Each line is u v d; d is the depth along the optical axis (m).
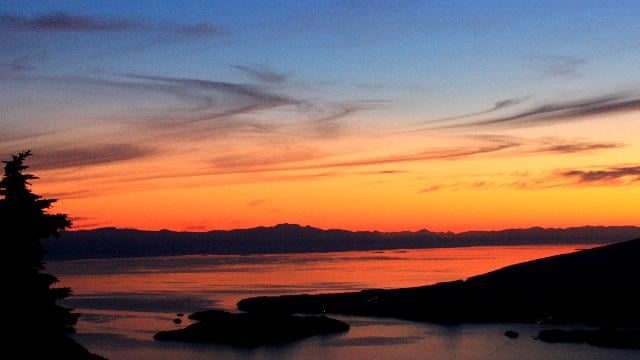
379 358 68.00
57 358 27.97
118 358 68.38
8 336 26.56
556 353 68.38
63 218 28.19
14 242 27.00
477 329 87.25
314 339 80.38
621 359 64.50
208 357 69.12
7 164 27.58
